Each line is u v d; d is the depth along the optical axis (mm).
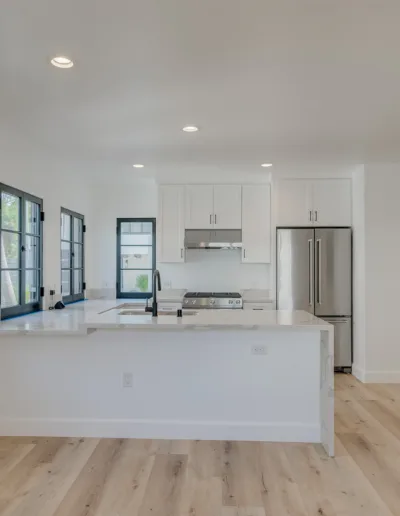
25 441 3137
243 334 3229
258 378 3229
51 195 4930
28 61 2268
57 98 2781
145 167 4895
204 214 5688
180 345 3246
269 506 2287
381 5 1768
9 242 4090
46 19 1868
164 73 2408
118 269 6391
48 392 3268
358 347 4957
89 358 3264
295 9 1795
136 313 4277
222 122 3266
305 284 5211
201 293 5844
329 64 2305
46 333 3070
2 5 1765
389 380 4715
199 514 2211
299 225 5266
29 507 2266
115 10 1801
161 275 6078
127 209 6367
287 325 2930
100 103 2873
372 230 4746
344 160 4527
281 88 2615
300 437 3186
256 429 3203
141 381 3252
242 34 1991
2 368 3266
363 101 2832
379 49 2139
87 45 2096
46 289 4820
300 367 3213
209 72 2400
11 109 2982
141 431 3236
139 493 2410
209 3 1754
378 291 4738
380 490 2457
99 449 3004
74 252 5828
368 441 3160
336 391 4395
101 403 3260
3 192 3912
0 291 3910
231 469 2709
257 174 5270
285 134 3576
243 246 5668
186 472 2664
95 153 4246
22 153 4203
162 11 1807
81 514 2203
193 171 5125
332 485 2512
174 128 3408
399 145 3920
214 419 3232
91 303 5645
